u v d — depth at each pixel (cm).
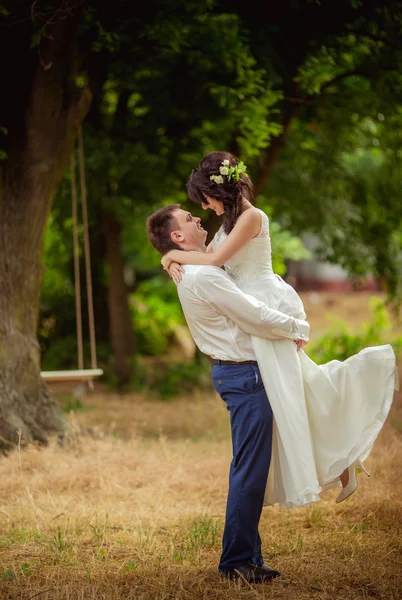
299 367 326
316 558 351
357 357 340
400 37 659
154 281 1532
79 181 908
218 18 626
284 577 326
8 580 327
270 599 303
